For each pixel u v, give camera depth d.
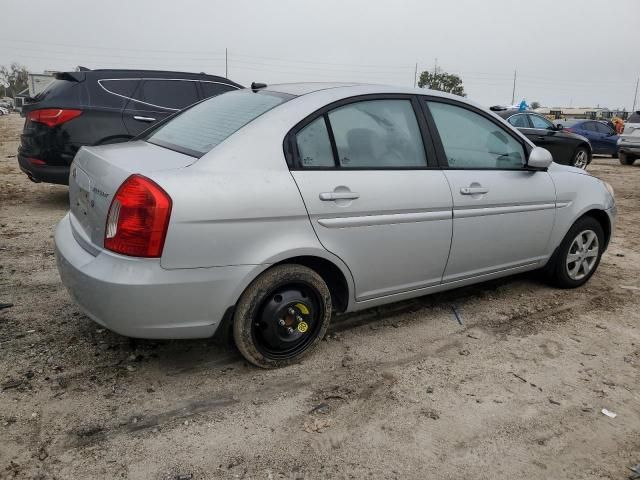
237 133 2.97
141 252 2.62
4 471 2.29
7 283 4.29
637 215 8.28
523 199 4.06
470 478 2.40
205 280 2.75
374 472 2.40
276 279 2.98
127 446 2.49
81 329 3.54
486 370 3.30
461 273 3.87
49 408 2.72
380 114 3.46
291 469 2.40
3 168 10.91
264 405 2.85
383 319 3.95
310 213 3.01
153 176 2.66
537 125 12.91
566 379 3.25
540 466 2.50
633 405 3.01
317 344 3.45
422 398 2.97
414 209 3.43
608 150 18.89
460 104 3.90
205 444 2.53
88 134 6.61
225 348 3.39
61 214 6.75
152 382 3.00
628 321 4.12
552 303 4.41
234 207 2.76
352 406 2.87
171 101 7.20
